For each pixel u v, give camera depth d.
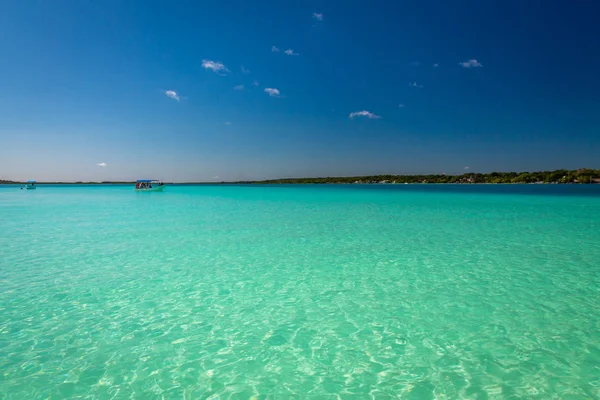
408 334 4.49
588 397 3.21
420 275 6.98
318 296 5.88
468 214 18.25
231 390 3.40
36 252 9.15
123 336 4.48
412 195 40.22
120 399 3.25
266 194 44.84
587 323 4.71
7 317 5.03
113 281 6.71
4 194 47.91
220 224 14.40
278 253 8.95
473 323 4.77
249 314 5.18
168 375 3.65
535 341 4.25
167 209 21.94
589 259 8.16
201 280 6.77
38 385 3.45
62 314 5.14
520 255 8.60
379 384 3.46
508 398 3.21
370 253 8.90
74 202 29.58
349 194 43.97
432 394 3.29
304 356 4.01
